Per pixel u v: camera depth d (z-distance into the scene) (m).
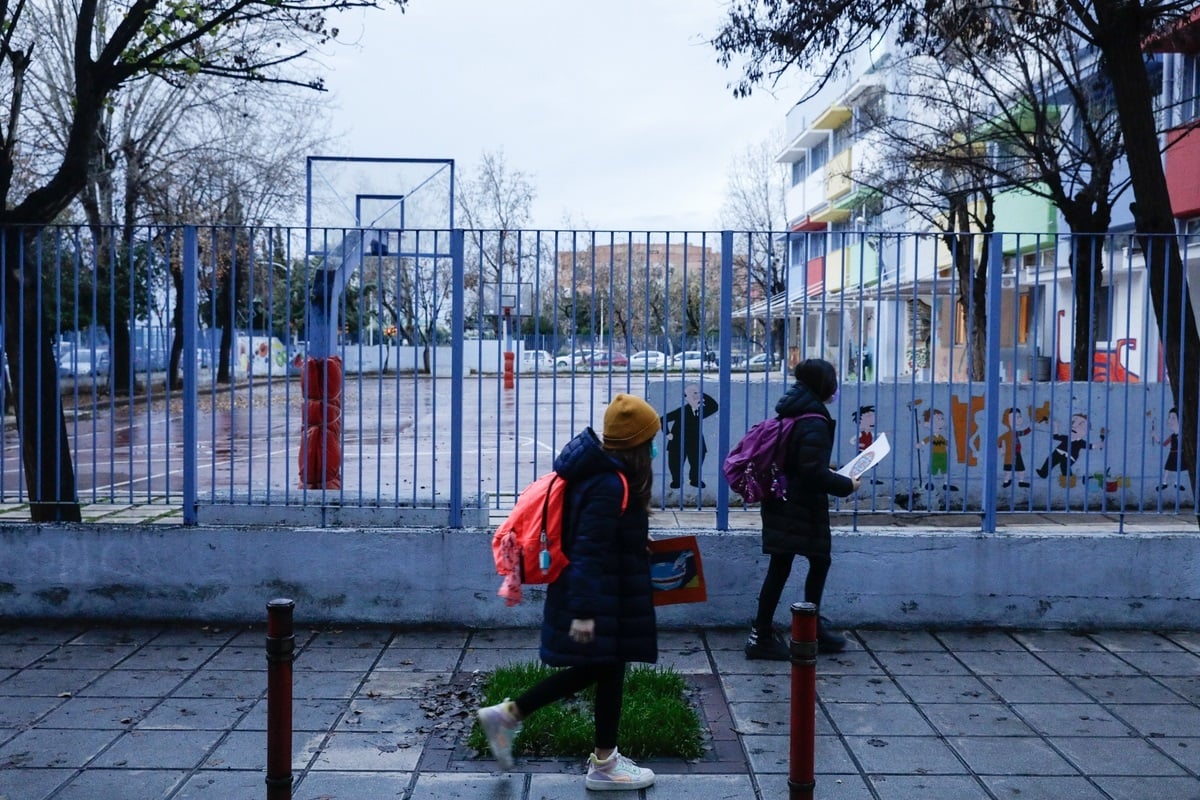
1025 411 9.72
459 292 7.07
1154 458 9.84
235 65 9.07
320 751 4.92
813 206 44.47
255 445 17.25
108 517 9.17
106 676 6.00
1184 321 7.42
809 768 3.74
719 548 6.95
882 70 21.81
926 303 9.46
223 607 7.01
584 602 4.23
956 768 4.74
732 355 7.23
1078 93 13.99
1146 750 4.96
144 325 7.45
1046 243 8.40
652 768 4.73
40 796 4.42
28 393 7.50
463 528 7.10
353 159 10.82
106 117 24.16
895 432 7.44
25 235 7.66
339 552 6.98
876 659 6.39
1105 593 6.95
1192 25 11.90
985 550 6.96
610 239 7.14
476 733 4.94
